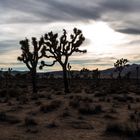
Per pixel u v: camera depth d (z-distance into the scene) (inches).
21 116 721.0
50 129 567.8
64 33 1585.9
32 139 489.7
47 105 837.8
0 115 671.8
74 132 542.0
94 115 735.1
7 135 517.7
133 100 1117.1
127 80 3659.0
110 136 504.7
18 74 3444.9
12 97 1274.6
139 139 480.4
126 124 547.5
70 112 759.1
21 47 1599.4
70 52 1579.7
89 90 1694.1
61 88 1991.9
